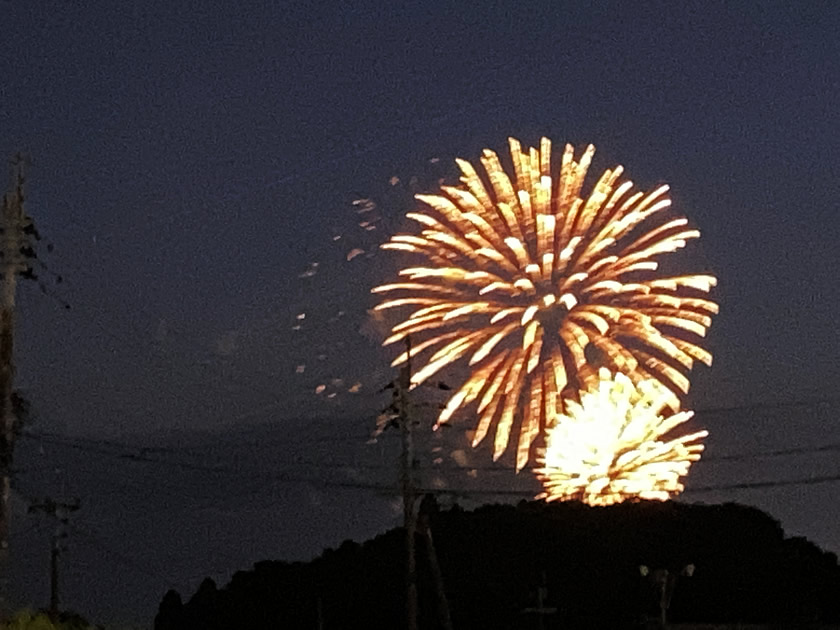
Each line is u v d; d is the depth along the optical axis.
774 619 62.50
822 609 64.00
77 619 46.59
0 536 35.22
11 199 35.59
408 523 44.34
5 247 35.19
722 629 55.03
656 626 54.78
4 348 34.94
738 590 63.81
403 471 44.62
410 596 43.69
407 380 45.16
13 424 35.16
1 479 35.28
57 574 49.38
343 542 73.31
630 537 67.00
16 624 37.62
